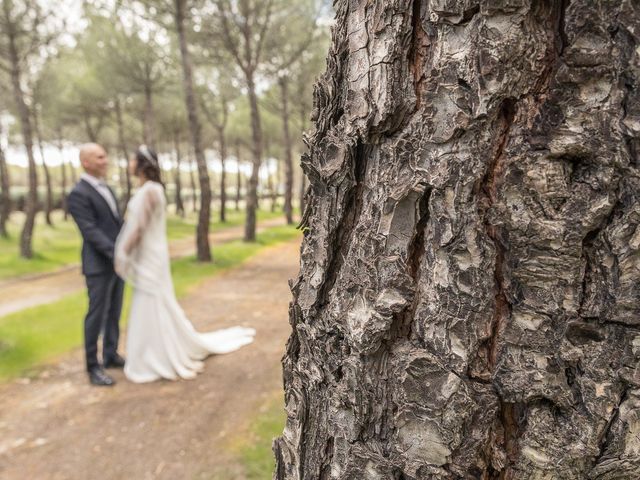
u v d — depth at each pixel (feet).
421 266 2.63
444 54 2.40
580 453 2.37
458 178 2.39
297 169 120.78
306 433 3.19
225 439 8.71
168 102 58.44
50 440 8.84
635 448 2.33
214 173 159.53
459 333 2.49
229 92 55.26
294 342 3.41
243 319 16.70
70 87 49.62
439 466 2.57
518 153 2.29
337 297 2.92
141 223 10.70
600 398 2.32
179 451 8.38
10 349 13.41
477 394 2.50
